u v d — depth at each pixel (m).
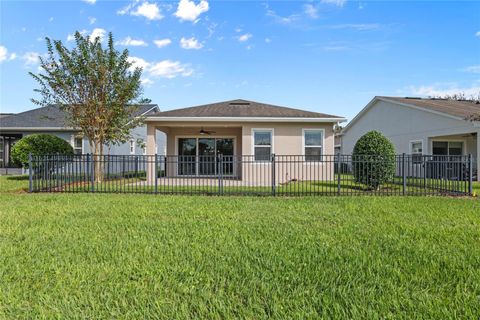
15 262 3.25
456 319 2.20
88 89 11.70
